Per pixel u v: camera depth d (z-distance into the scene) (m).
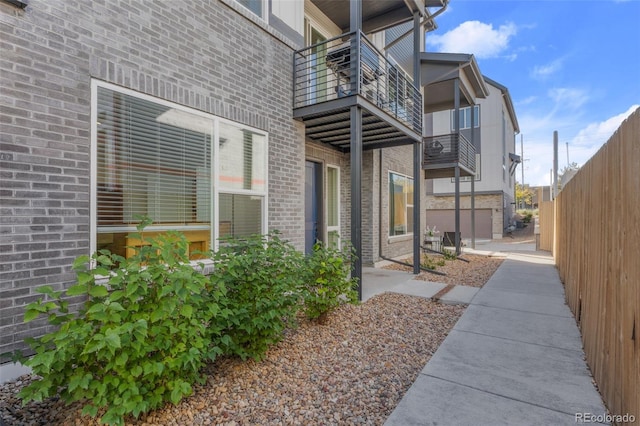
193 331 2.19
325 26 7.86
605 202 2.90
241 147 4.68
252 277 2.91
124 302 2.09
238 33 4.60
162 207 3.73
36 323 2.71
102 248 3.18
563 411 2.36
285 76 5.43
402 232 10.20
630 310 2.12
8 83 2.61
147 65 3.54
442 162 11.06
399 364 3.16
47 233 2.79
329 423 2.29
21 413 2.27
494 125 19.88
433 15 8.27
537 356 3.24
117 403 1.88
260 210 4.97
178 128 3.88
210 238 4.25
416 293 5.66
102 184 3.19
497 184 19.81
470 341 3.61
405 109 7.34
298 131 5.68
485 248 14.11
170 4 3.77
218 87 4.32
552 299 5.34
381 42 9.48
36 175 2.74
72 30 2.96
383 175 8.78
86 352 1.74
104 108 3.21
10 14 2.62
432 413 2.33
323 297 3.92
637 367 1.96
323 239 7.32
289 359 3.20
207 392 2.59
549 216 12.90
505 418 2.27
